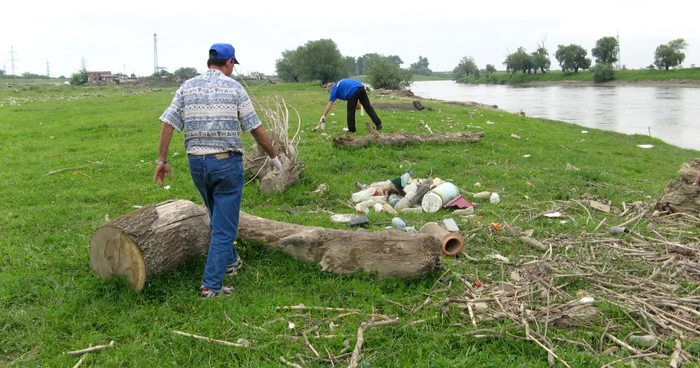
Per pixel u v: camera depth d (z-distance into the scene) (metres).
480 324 3.90
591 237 5.76
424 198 6.92
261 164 8.38
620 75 91.44
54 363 3.52
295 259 4.99
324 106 22.11
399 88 49.09
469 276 4.73
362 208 6.89
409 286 4.55
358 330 3.78
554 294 4.37
